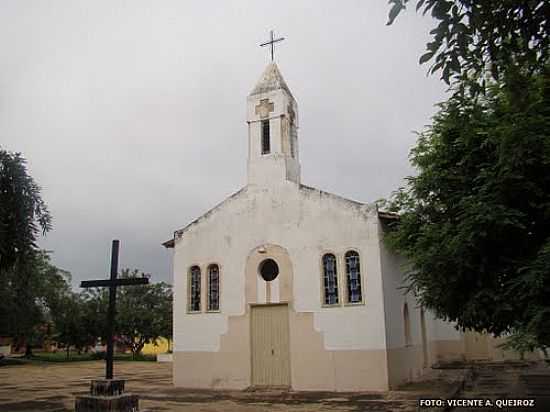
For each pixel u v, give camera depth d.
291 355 17.16
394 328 17.34
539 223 10.55
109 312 13.95
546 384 17.89
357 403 14.25
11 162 16.52
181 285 19.31
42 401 16.64
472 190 11.57
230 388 17.75
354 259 17.08
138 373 28.31
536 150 9.61
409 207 13.63
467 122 8.84
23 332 35.81
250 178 18.97
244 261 18.47
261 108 19.36
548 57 5.80
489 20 5.13
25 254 16.98
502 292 10.54
